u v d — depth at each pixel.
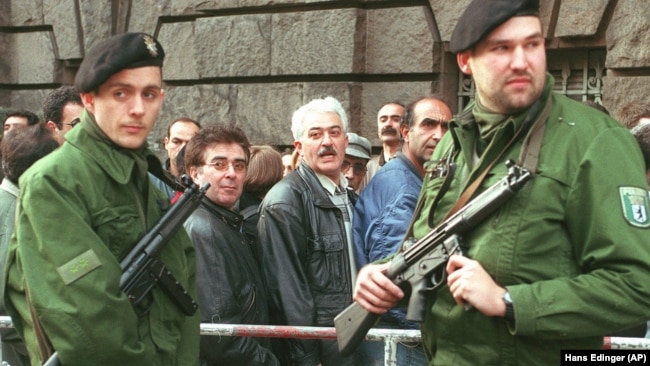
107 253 2.69
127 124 2.80
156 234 2.84
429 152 4.17
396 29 7.11
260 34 7.64
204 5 7.96
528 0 2.45
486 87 2.49
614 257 2.36
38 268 2.67
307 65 7.41
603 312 2.35
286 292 4.07
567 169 2.42
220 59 7.85
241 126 7.77
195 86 8.05
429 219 2.68
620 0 6.27
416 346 3.80
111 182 2.79
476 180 2.53
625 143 2.46
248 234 4.41
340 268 4.17
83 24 8.68
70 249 2.64
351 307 2.84
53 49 8.93
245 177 4.38
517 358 2.47
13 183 4.06
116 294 2.67
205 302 3.86
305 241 4.16
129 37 2.82
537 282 2.39
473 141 2.63
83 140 2.80
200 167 4.07
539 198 2.41
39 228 2.66
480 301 2.38
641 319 2.36
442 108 4.24
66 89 5.41
